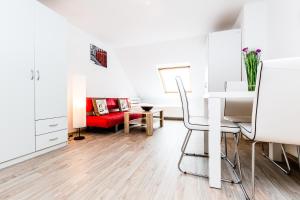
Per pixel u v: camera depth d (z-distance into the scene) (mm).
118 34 3812
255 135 1044
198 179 1436
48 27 2162
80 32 3508
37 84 2002
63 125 2402
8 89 1690
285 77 919
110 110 4125
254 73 1527
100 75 4215
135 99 6070
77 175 1509
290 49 1984
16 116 1765
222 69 3094
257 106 1015
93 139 2896
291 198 1152
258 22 2664
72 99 3182
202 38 4059
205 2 2619
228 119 1843
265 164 1768
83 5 2639
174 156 2033
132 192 1232
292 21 1941
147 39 4141
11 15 1724
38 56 2018
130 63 5297
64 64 2426
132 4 2629
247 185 1330
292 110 951
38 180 1414
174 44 4387
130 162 1826
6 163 1686
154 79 5711
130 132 3535
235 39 3021
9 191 1244
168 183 1366
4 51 1657
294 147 1787
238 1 2633
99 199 1145
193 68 5062
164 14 2947
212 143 1302
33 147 1947
